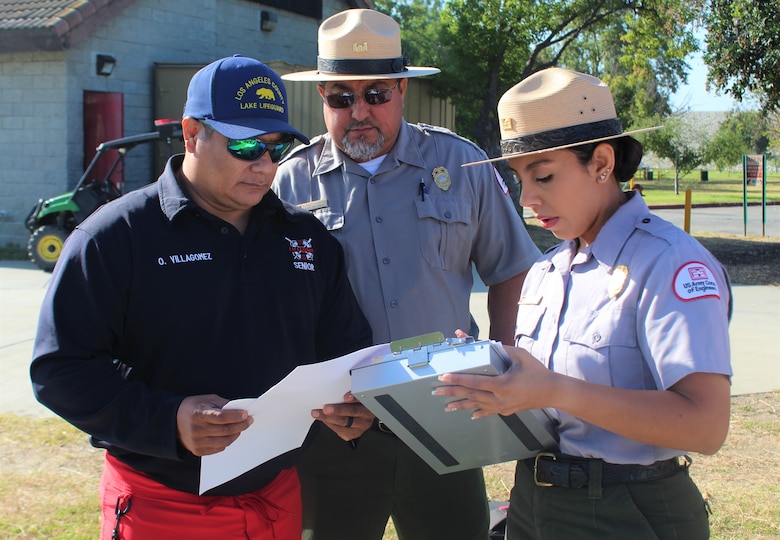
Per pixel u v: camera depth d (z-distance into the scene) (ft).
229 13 50.47
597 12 56.54
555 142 6.03
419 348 5.80
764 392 18.71
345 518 8.99
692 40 57.26
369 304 8.98
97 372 6.34
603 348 6.06
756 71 45.52
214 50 49.75
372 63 8.57
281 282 7.30
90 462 14.42
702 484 13.64
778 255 44.65
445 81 53.83
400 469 8.85
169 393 6.44
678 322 5.67
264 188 6.95
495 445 6.73
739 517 12.39
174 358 6.82
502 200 9.62
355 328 7.95
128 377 6.87
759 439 15.69
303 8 56.29
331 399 6.56
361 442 8.72
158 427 6.25
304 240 7.61
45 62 41.01
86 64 41.86
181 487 6.79
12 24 39.81
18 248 42.09
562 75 6.12
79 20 40.34
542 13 53.88
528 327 6.78
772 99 46.55
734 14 44.68
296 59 56.54
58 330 6.34
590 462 6.24
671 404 5.51
